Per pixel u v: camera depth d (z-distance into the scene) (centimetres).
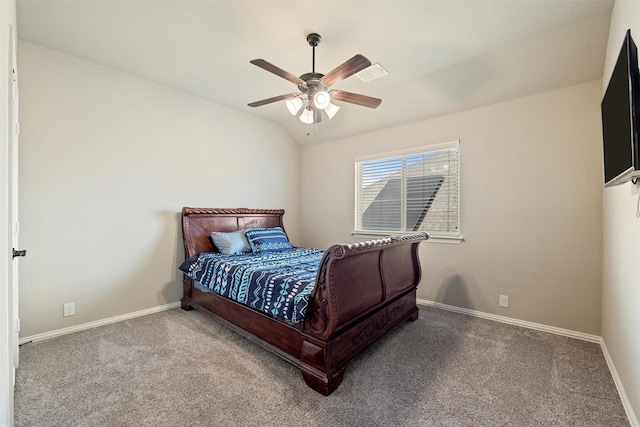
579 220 253
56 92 252
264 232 372
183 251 338
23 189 236
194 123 350
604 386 182
